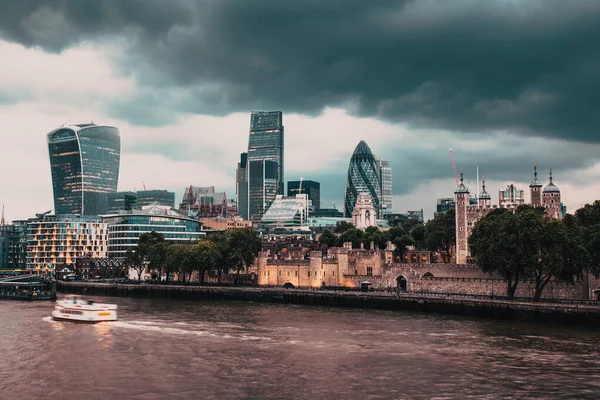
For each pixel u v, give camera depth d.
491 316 165.75
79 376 101.81
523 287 190.12
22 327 150.62
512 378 98.94
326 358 113.56
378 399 89.12
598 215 193.12
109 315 161.38
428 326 150.62
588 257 166.75
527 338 132.50
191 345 126.12
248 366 107.81
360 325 152.88
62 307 165.38
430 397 89.75
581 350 119.38
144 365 108.94
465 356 114.44
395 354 116.62
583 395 90.25
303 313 181.00
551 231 166.12
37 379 100.19
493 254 173.25
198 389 94.12
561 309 152.75
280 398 89.69
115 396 91.06
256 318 168.50
